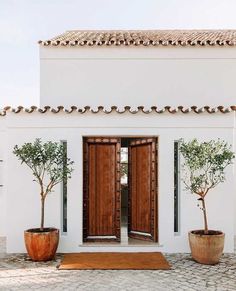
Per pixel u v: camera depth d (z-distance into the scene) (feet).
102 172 36.01
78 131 35.09
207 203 34.81
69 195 34.81
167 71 46.44
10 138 34.91
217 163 31.55
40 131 35.01
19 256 33.35
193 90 46.34
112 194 35.96
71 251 34.53
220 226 34.81
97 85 46.32
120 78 46.32
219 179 32.99
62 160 33.27
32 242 31.09
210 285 25.53
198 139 35.12
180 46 46.29
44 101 46.24
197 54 46.50
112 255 33.12
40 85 46.24
